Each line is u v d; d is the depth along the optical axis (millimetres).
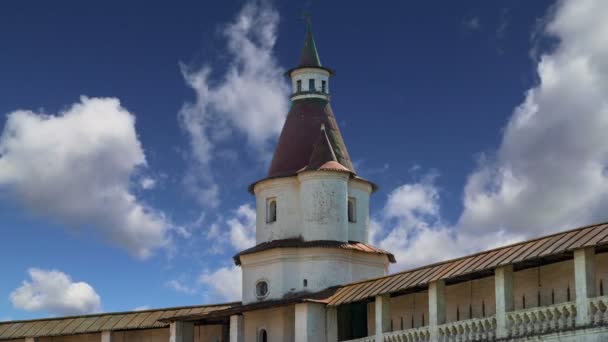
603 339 39062
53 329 64188
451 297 49906
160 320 59594
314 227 58594
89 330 62938
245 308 56562
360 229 60562
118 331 63500
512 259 43406
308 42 64625
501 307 43656
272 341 56938
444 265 48156
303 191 59406
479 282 48656
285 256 58094
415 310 51844
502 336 43344
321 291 56000
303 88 63438
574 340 40219
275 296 57656
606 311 39500
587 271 40406
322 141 60188
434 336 46844
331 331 53969
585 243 40438
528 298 46062
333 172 59062
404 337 48625
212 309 61188
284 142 62156
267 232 60219
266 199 60812
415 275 49469
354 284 54438
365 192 61594
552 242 42625
